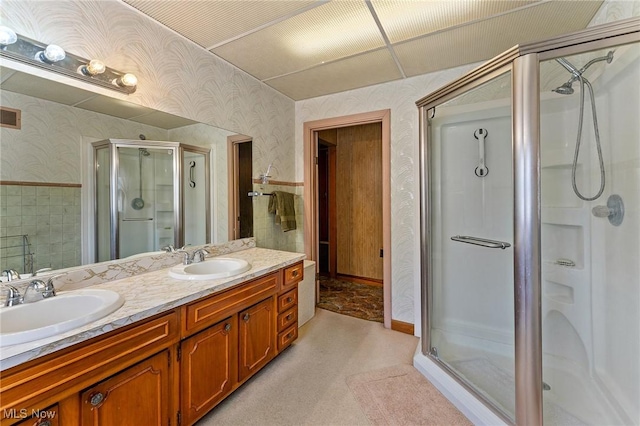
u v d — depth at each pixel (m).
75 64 1.38
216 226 2.25
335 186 4.34
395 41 1.98
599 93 1.49
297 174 3.20
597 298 1.54
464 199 2.26
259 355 1.87
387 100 2.65
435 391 1.76
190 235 2.05
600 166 1.51
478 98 1.84
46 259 1.36
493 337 2.10
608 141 1.45
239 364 1.70
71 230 1.44
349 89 2.81
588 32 1.20
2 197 1.23
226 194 2.32
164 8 1.61
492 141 2.14
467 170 2.24
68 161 1.43
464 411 1.56
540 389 1.31
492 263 2.14
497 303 2.11
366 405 1.64
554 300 1.70
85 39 1.41
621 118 1.36
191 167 2.04
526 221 1.32
